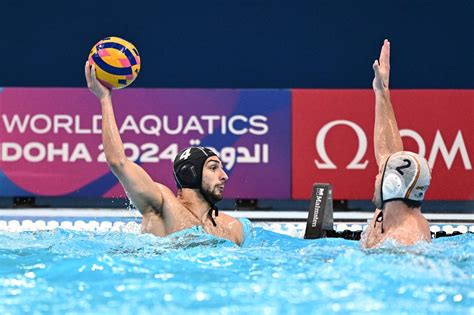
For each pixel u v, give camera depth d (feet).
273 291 43.21
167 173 99.09
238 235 58.59
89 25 131.85
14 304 41.16
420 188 49.65
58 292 43.50
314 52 132.67
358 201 108.68
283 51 132.87
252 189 99.50
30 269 49.01
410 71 132.67
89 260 49.98
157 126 99.09
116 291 43.37
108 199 106.42
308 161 99.35
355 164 99.09
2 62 131.75
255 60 133.18
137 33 132.87
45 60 131.54
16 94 98.94
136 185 54.60
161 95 99.04
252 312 39.50
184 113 99.19
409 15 131.75
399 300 41.22
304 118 99.19
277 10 132.36
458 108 98.53
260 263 49.96
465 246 51.24
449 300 41.16
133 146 98.99
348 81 132.77
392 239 49.37
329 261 50.16
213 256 51.44
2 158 99.14
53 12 131.03
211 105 99.19
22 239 59.72
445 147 98.63
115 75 54.44
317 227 67.46
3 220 93.61
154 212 55.93
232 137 99.40
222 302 41.11
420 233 49.52
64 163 99.19
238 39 132.98
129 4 132.26
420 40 132.26
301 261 50.49
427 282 44.11
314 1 131.95
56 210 100.89
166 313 39.34
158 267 48.62
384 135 55.47
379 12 131.95
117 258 50.83
